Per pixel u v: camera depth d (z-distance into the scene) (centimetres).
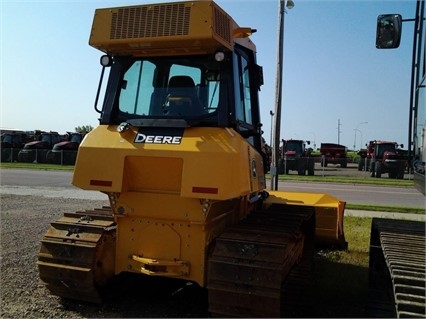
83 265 445
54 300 495
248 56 539
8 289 529
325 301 526
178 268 429
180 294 529
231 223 499
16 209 1187
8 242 781
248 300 388
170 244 434
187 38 419
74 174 443
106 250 467
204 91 454
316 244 772
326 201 768
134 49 466
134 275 543
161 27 429
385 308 448
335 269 662
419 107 434
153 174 429
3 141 3466
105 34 450
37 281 561
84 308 473
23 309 468
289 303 484
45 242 464
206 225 423
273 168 1180
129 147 430
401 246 388
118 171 430
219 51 438
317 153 5406
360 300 530
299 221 495
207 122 437
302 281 543
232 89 442
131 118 462
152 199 433
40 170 2606
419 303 268
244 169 421
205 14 416
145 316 458
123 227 452
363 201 1533
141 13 439
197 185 399
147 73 477
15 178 2108
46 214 1111
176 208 425
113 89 477
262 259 390
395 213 1245
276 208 620
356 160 4175
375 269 501
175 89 462
